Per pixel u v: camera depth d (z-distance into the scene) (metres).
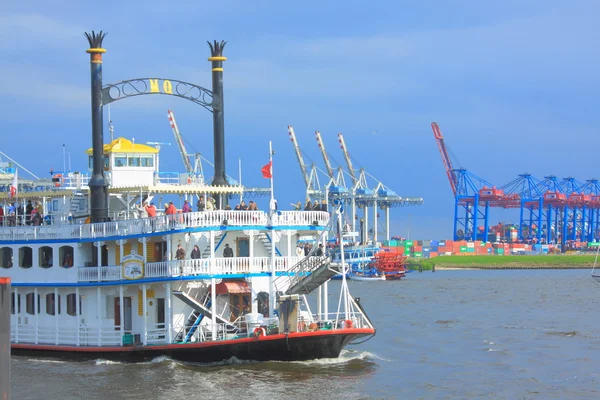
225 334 80.38
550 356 96.88
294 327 78.56
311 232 89.06
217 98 103.69
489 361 92.75
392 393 74.06
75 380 77.62
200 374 78.12
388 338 111.56
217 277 81.06
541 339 112.25
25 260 94.62
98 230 88.19
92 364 84.94
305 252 92.25
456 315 148.12
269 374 78.06
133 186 92.50
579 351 100.94
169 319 82.19
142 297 85.69
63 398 71.31
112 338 86.56
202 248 85.31
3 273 95.62
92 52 94.75
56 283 90.44
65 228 90.88
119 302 87.25
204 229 81.00
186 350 81.00
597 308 164.25
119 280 85.56
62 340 90.56
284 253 87.81
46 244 91.75
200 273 80.44
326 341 79.19
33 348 91.19
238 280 83.19
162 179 102.50
